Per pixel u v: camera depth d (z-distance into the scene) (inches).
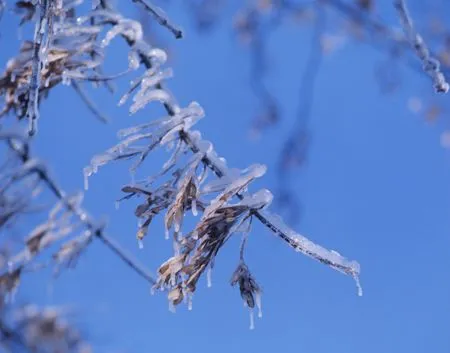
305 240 49.3
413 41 52.9
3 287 57.1
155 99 52.3
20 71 53.2
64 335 74.4
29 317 73.5
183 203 49.6
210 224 49.2
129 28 54.2
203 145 51.0
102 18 54.7
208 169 51.0
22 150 59.2
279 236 49.4
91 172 50.9
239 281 49.4
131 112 52.2
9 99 53.6
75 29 53.3
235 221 49.3
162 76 52.8
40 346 73.4
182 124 51.1
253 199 49.4
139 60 54.2
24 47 53.4
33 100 50.2
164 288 49.9
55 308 74.2
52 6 50.9
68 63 53.0
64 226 58.3
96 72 54.2
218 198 49.2
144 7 53.3
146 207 50.3
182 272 49.2
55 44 53.6
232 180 50.3
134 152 51.1
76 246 58.2
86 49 53.2
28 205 59.3
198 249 49.3
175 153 51.3
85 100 58.4
